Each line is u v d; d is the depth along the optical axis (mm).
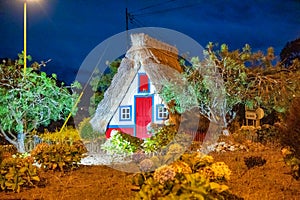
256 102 23578
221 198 8477
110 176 13289
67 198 10602
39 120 20188
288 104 22469
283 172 13172
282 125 11484
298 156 11062
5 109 19000
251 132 21406
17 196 10938
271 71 23547
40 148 14258
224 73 22906
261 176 12578
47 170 14078
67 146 14656
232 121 24203
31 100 19516
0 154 12648
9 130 19656
